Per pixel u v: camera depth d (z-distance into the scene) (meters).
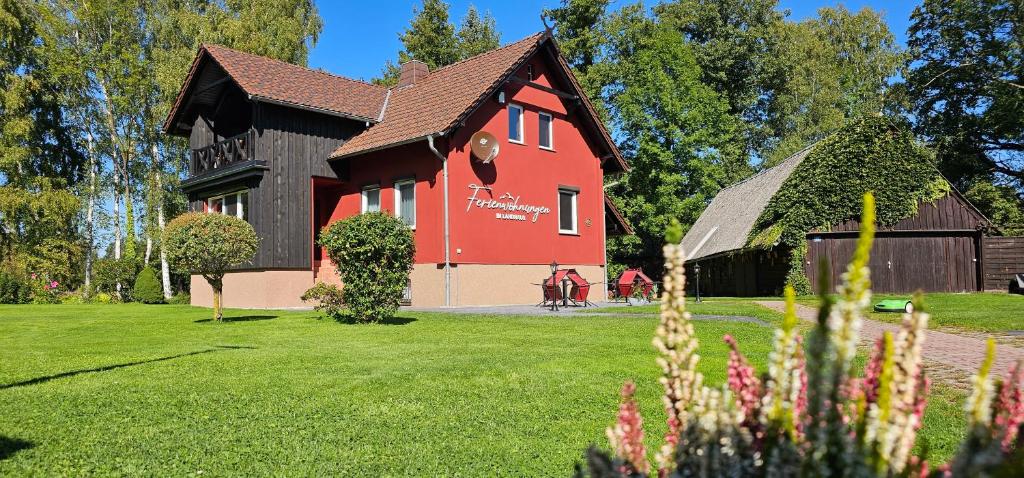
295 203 20.02
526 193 20.50
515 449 4.26
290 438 4.52
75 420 5.02
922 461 1.63
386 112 22.20
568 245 21.83
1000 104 33.06
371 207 20.92
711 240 31.47
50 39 28.97
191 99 22.41
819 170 22.89
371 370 7.16
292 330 11.48
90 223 32.09
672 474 1.88
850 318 1.48
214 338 10.38
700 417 1.92
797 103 47.34
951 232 23.69
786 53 45.69
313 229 21.53
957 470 1.43
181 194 31.31
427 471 3.86
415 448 4.29
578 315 14.08
